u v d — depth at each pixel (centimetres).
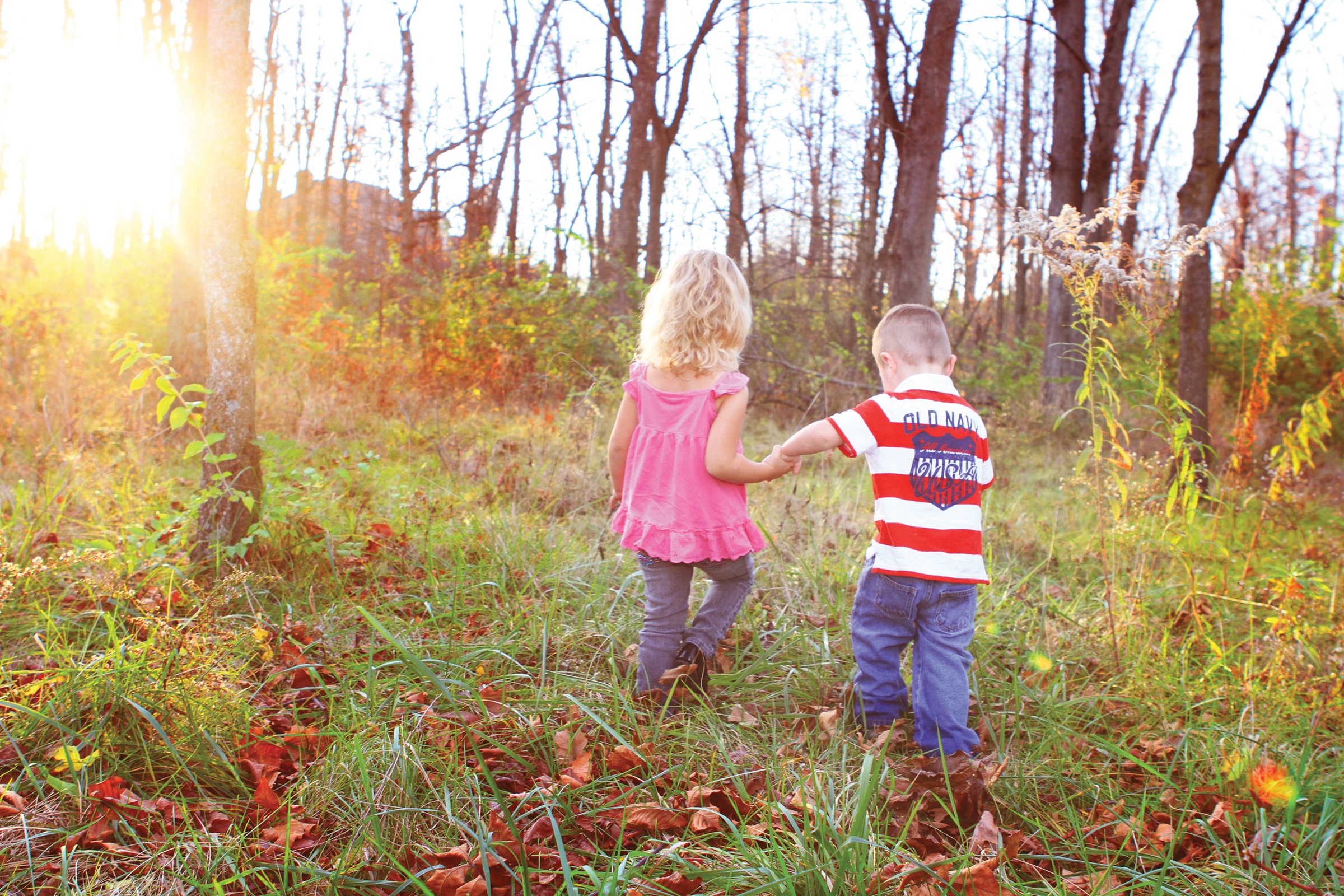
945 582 222
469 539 368
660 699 244
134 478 406
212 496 306
